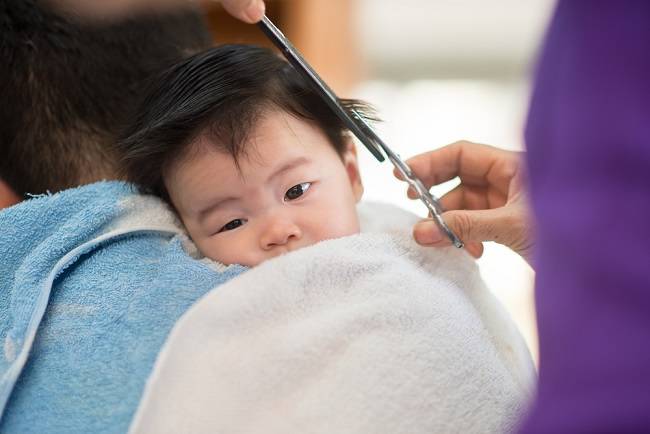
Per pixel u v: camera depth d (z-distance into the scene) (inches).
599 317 10.5
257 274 24.3
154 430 21.3
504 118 93.6
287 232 27.5
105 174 29.9
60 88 28.9
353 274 25.3
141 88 30.4
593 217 10.7
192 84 28.6
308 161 28.5
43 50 28.7
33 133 29.1
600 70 11.0
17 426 22.5
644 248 10.3
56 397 22.7
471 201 36.0
